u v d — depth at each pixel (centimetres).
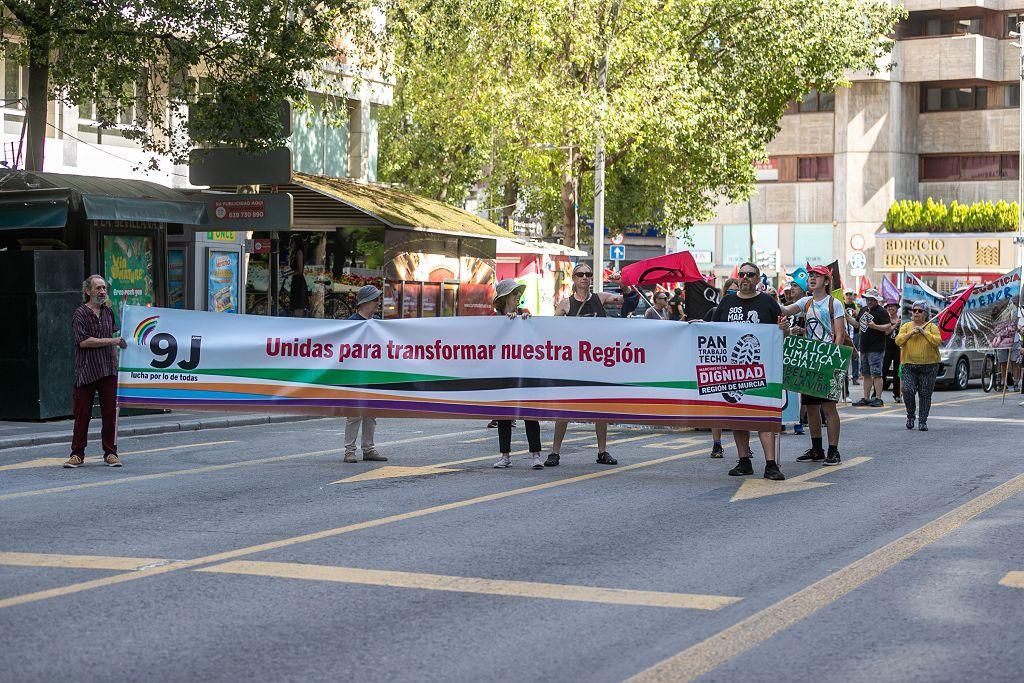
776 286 5838
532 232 4947
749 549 934
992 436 1856
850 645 673
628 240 7619
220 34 2211
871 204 6544
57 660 636
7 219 2006
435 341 1421
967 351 3183
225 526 1011
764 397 1330
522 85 3366
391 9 2566
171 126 2569
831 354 1419
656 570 857
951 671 627
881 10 4597
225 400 1459
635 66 3591
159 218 2098
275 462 1446
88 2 2092
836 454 1469
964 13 6456
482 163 4153
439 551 915
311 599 768
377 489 1220
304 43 2238
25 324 1923
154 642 670
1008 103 6431
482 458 1495
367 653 652
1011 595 790
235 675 612
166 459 1475
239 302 2894
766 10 4253
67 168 2511
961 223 6181
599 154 3550
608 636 689
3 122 2397
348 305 2939
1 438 1655
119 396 1462
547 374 1391
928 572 857
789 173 6706
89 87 2167
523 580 823
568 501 1151
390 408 1435
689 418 1353
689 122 3669
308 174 3011
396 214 2805
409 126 4228
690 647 666
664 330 1367
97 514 1070
